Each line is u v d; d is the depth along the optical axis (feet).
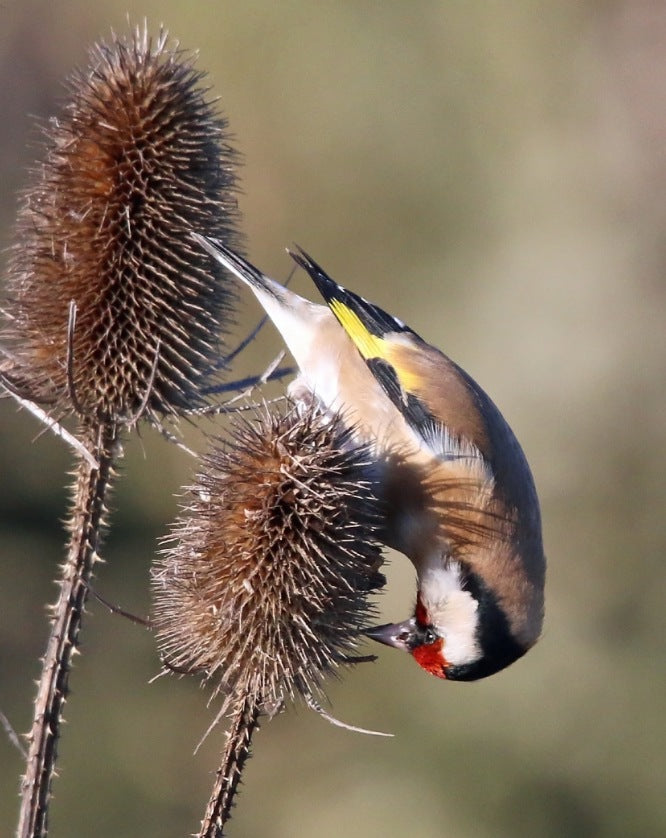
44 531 53.01
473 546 23.85
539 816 49.29
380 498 24.26
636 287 56.85
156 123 21.93
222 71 55.57
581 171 57.31
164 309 21.62
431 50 56.54
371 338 25.54
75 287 21.29
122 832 46.80
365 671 51.67
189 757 49.06
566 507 54.70
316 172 55.93
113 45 22.58
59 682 19.72
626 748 50.37
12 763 46.47
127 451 52.75
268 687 19.47
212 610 19.63
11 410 53.26
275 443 19.97
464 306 56.18
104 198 21.66
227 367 23.03
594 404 55.42
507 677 51.39
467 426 24.43
